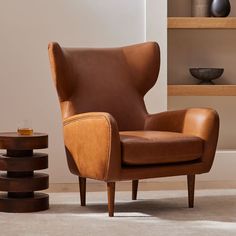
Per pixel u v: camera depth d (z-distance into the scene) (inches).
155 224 136.9
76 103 161.9
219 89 206.5
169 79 219.9
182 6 218.5
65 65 160.1
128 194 179.8
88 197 174.7
